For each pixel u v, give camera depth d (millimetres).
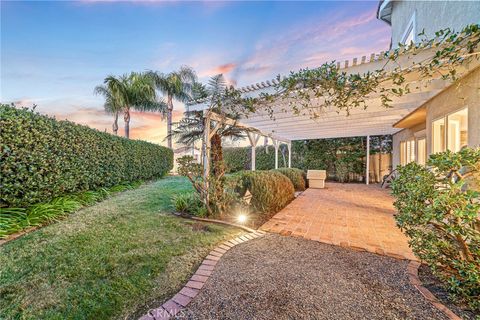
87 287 2145
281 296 2123
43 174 4031
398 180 2635
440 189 2047
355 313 1895
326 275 2502
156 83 13289
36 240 3053
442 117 4574
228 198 4762
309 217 4934
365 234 3832
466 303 1957
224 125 5746
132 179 7762
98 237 3246
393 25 8445
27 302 1915
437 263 2252
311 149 13211
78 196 4945
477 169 1932
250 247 3295
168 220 4180
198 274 2504
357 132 10258
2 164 3320
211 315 1875
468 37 2750
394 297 2102
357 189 9375
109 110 12773
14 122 3465
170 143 13258
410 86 4254
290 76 4020
